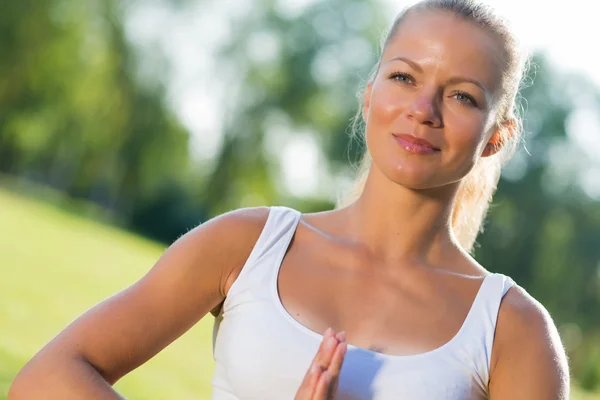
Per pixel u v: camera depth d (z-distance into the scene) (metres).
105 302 2.35
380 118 2.35
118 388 7.78
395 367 2.23
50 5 34.19
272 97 43.06
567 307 41.44
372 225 2.44
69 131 37.41
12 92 35.16
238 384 2.25
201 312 2.39
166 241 43.19
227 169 43.47
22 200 30.25
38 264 16.31
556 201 41.91
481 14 2.38
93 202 44.16
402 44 2.37
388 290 2.36
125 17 37.03
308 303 2.31
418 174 2.31
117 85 37.31
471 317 2.33
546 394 2.29
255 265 2.36
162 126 38.81
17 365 7.59
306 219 2.50
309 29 43.59
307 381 2.09
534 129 42.47
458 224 2.82
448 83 2.32
